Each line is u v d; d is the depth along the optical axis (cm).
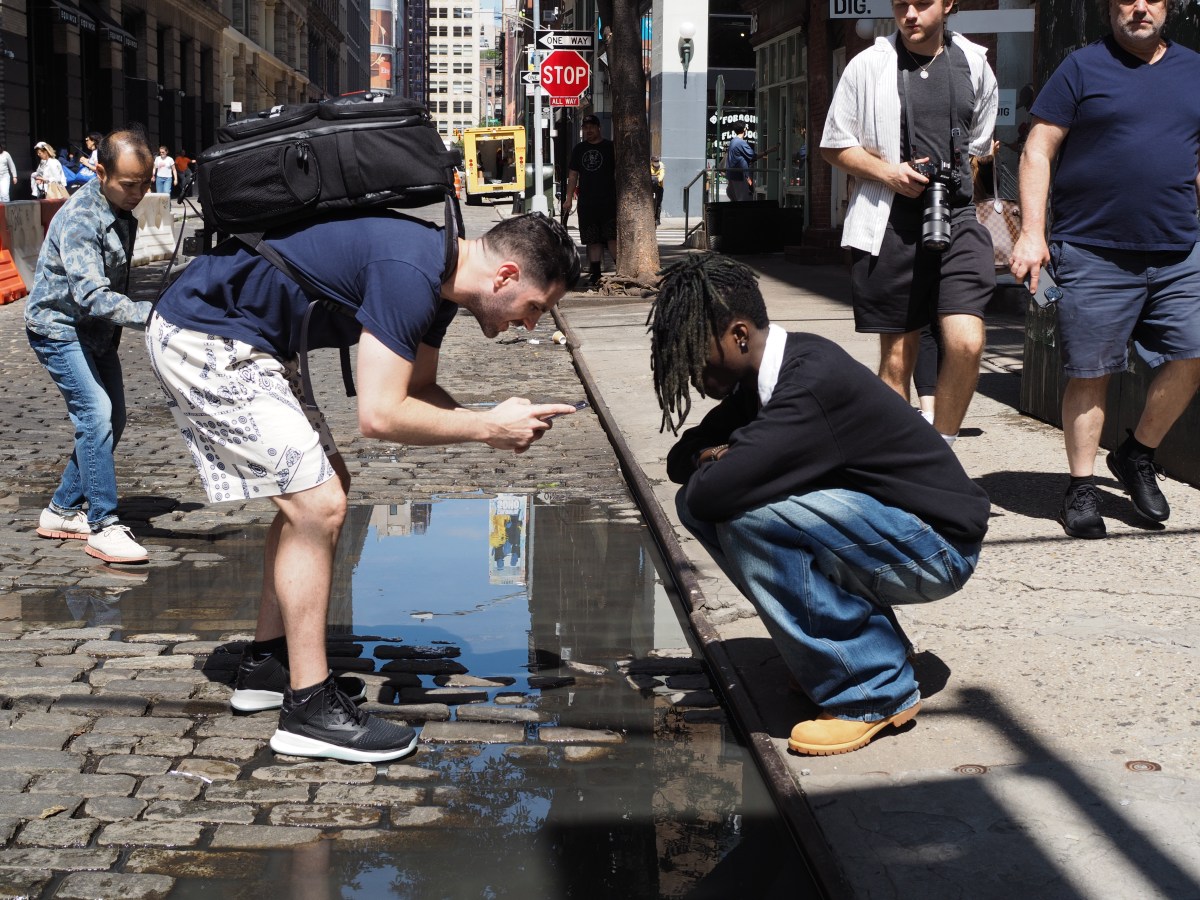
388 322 314
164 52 4606
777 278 1611
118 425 545
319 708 338
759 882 274
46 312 514
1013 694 348
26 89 3059
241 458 332
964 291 484
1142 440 496
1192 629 391
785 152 2283
